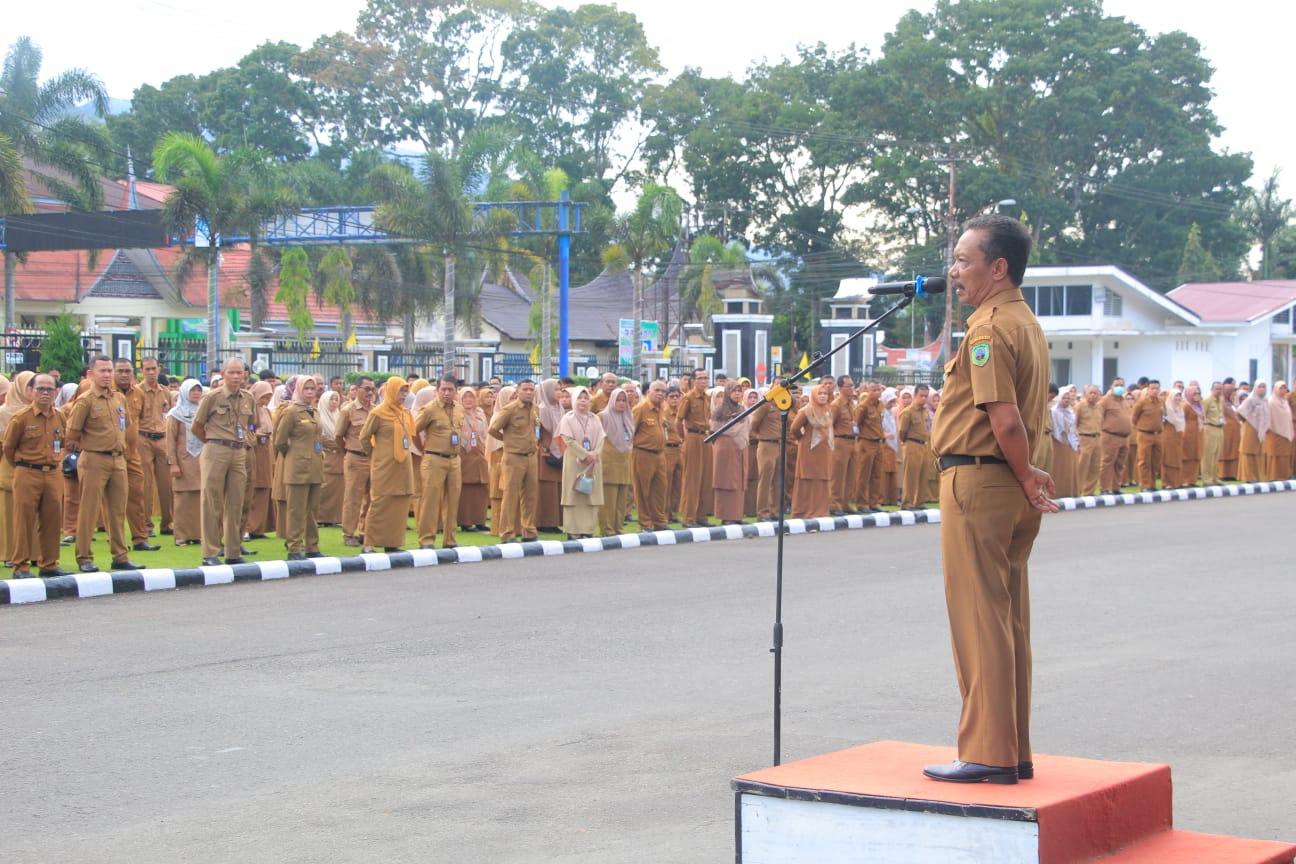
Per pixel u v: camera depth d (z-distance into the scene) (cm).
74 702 885
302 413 1549
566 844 625
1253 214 8150
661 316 6206
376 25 7206
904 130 6756
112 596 1320
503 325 6144
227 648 1064
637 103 7256
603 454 1892
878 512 2283
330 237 4334
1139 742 812
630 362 4669
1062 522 2162
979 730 523
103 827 647
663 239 4769
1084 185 6775
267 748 786
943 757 564
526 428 1777
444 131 7081
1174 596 1362
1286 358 6309
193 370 3969
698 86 7338
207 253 4234
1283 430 3025
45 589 1292
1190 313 5678
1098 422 2648
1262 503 2564
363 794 702
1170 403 2775
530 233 4419
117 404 1427
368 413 1688
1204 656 1063
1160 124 6825
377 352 4147
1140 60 6700
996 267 540
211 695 909
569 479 1817
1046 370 547
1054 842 476
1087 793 501
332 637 1113
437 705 889
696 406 2064
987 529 530
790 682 961
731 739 809
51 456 1349
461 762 761
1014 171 6625
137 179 6291
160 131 6931
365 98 7050
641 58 7350
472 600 1310
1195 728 845
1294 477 3122
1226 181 6888
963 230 552
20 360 3325
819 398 2131
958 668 538
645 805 685
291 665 1004
